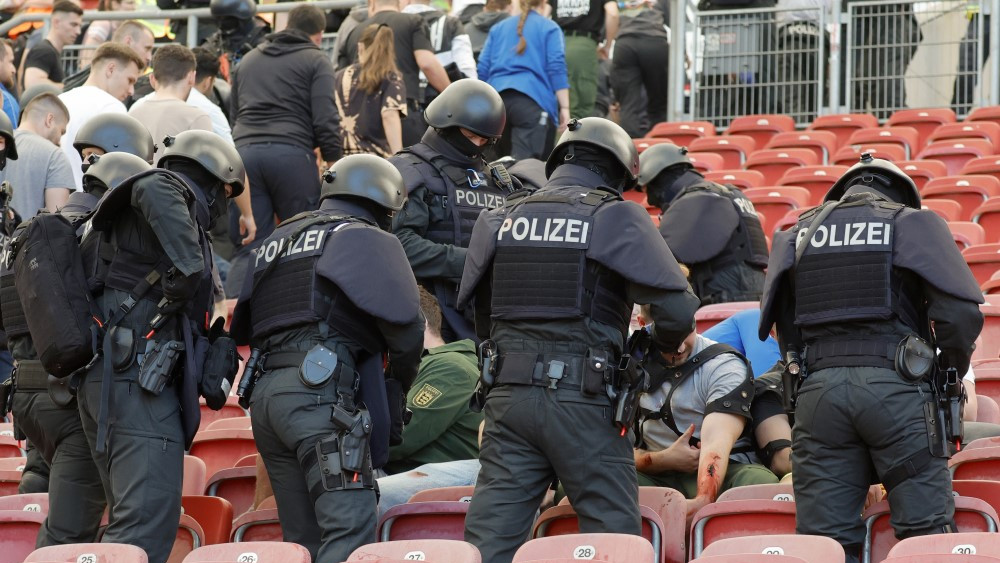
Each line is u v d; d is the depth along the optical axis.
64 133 11.90
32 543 7.76
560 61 16.81
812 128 19.30
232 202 13.69
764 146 19.53
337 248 7.17
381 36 14.05
